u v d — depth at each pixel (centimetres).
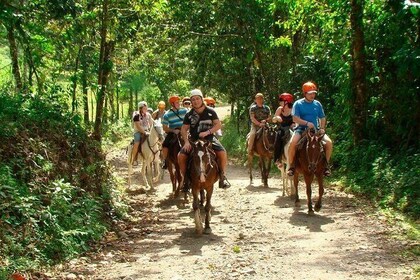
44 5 1235
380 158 1473
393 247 912
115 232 1112
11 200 892
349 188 1476
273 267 819
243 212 1276
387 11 1509
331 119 1997
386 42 1577
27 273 778
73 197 1082
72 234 962
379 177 1406
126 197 1504
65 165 1127
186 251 941
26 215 881
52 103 1307
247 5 2352
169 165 1526
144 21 1989
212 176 1045
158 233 1102
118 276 804
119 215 1238
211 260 873
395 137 1595
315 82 2202
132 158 1722
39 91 1409
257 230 1080
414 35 1518
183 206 1395
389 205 1227
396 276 760
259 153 1650
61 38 1430
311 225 1109
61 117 1274
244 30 2420
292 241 980
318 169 1207
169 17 2372
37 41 1402
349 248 918
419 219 1096
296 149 1223
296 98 2325
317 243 960
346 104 1745
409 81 1525
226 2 2330
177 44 2566
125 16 1569
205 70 2830
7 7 1180
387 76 1598
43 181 1007
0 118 1062
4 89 1354
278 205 1347
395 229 1034
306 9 1806
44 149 1069
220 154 1079
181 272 813
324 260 850
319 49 1969
